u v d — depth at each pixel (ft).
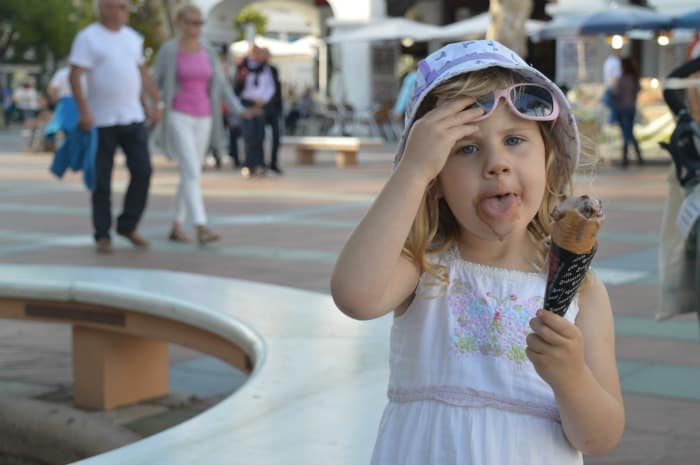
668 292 15.48
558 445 7.00
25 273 17.66
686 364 18.04
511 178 6.77
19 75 191.01
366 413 10.33
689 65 14.93
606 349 7.13
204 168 70.08
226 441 9.49
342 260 6.70
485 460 6.87
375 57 116.06
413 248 7.20
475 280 7.20
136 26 101.19
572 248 5.98
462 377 7.04
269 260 30.14
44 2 161.99
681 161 14.78
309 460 8.99
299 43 141.79
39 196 50.14
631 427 14.58
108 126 31.22
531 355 6.38
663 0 77.66
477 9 129.70
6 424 15.11
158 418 16.57
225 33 117.70
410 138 6.69
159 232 36.60
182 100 33.14
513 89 6.73
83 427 14.66
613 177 59.26
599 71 86.58
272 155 64.85
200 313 14.49
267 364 12.08
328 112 113.09
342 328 13.98
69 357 20.58
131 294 15.62
